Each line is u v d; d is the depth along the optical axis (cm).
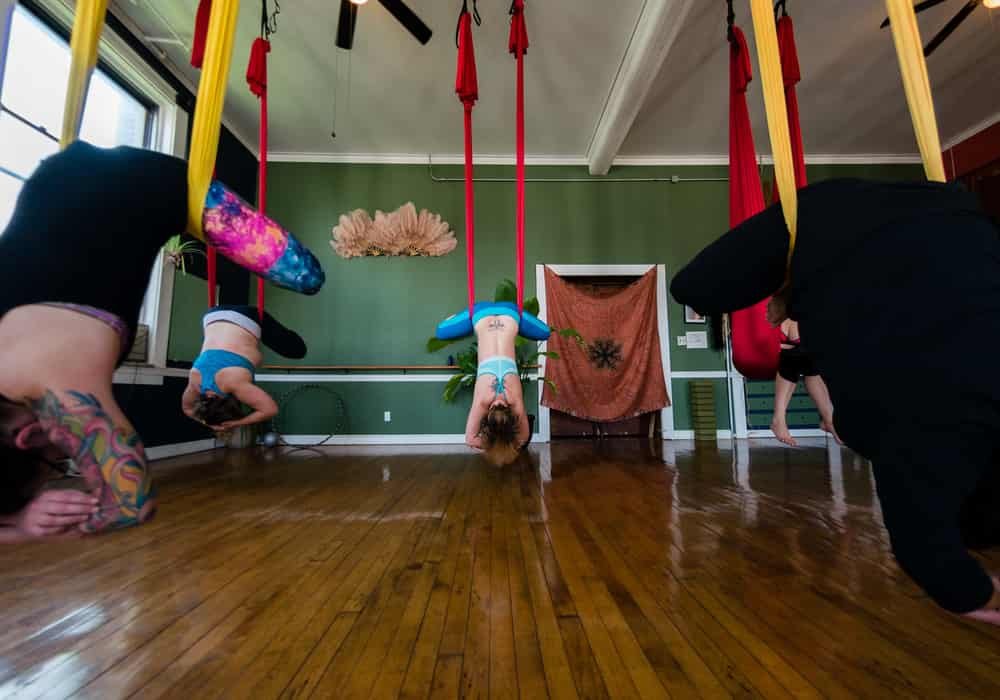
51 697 91
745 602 132
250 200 572
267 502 255
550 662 103
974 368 52
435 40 408
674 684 95
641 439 564
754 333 183
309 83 466
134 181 67
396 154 594
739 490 278
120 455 57
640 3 370
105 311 61
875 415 57
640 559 166
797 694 91
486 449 254
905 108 516
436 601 133
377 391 559
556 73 450
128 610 128
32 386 54
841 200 71
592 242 592
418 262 582
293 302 567
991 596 51
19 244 59
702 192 604
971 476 53
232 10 83
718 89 477
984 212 65
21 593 139
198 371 225
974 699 89
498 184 598
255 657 105
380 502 254
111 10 367
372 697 91
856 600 133
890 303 59
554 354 479
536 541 187
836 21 396
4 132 299
